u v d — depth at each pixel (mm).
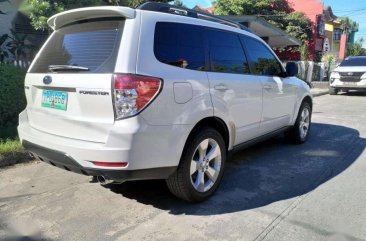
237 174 5125
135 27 3496
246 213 3912
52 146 3641
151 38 3578
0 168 5141
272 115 5582
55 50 4031
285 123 6141
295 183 4816
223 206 4074
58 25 4141
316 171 5309
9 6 11266
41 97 3955
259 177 5020
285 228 3604
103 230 3529
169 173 3688
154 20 3676
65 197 4258
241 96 4652
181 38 3930
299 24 28609
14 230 3523
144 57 3459
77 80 3492
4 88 6625
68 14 3877
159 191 4457
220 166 4352
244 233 3500
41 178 4828
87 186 4582
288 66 5980
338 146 6750
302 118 6785
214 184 4293
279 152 6281
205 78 4043
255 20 17672
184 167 3828
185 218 3787
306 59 28609
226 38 4641
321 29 31891
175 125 3619
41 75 3926
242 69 4859
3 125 6734
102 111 3379
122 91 3279
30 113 4188
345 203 4203
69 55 3795
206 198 4219
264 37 21266
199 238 3400
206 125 4176
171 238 3398
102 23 3693
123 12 3488
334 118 9836
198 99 3895
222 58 4473
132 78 3305
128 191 4441
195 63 4020
